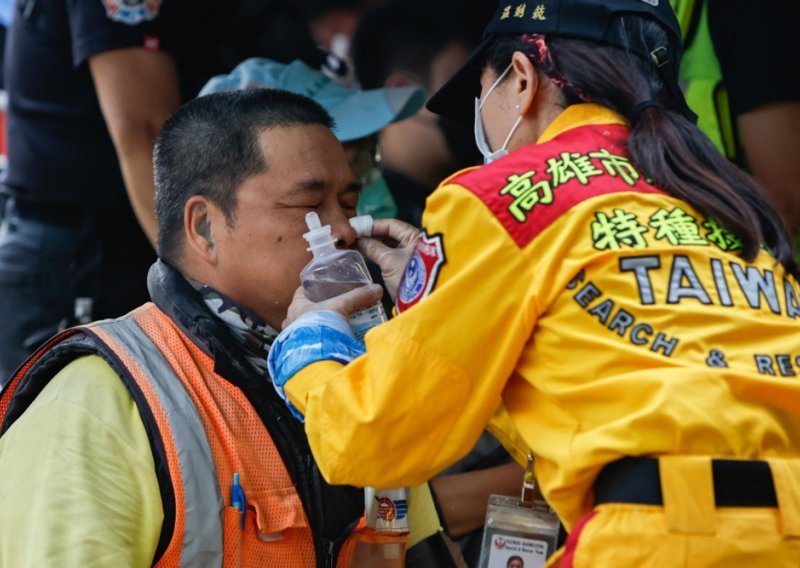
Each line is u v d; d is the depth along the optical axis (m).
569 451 3.33
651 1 3.78
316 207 4.21
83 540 3.59
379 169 6.36
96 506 3.66
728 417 3.24
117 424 3.82
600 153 3.59
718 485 3.21
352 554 4.19
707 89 5.85
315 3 6.65
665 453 3.22
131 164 6.45
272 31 6.68
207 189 4.19
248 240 4.16
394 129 6.66
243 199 4.15
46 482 3.69
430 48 6.73
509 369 3.45
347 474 3.50
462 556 4.93
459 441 3.48
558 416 3.42
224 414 3.97
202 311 4.09
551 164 3.54
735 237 3.53
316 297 4.00
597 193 3.47
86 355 3.98
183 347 4.04
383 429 3.43
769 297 3.47
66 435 3.76
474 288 3.43
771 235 3.62
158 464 3.79
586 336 3.35
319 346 3.70
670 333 3.31
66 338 4.05
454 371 3.42
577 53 3.70
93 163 6.73
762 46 5.71
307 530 4.01
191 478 3.77
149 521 3.74
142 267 6.89
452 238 3.50
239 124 4.18
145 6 6.41
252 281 4.18
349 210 4.39
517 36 3.82
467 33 6.75
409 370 3.42
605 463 3.27
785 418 3.37
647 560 3.19
